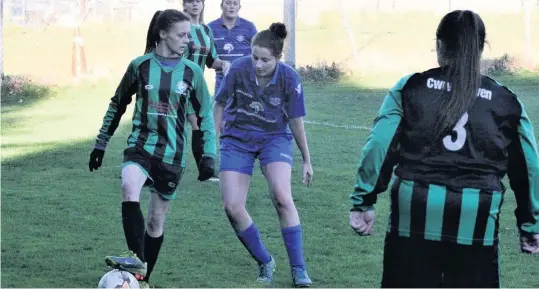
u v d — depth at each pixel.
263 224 11.91
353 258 10.27
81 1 49.25
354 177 15.30
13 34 45.53
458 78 5.73
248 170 9.05
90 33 45.81
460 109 5.68
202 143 8.82
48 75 30.86
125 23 49.09
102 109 25.08
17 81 28.56
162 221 8.87
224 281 9.25
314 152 17.78
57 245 10.76
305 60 37.81
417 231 5.70
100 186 14.60
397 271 5.75
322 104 25.34
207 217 12.33
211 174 8.84
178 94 8.53
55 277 9.34
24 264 9.84
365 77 32.16
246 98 8.91
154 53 8.63
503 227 11.82
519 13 45.25
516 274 9.64
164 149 8.54
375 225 11.88
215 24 14.70
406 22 45.97
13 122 22.44
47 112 24.38
